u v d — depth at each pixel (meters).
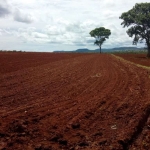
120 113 10.05
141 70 26.34
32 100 11.71
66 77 19.88
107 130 8.16
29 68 26.27
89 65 32.59
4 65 27.97
